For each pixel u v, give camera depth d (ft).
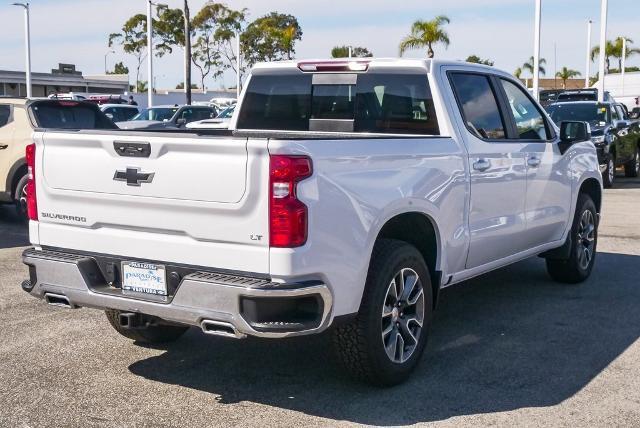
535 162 21.53
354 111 20.17
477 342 19.44
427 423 14.55
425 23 116.88
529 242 22.00
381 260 15.52
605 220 39.19
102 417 14.88
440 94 18.60
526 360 18.07
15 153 38.32
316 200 13.79
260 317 13.53
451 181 17.67
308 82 20.86
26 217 38.88
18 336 19.95
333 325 14.40
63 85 210.59
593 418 14.76
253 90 21.79
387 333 15.98
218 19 213.05
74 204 15.72
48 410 15.21
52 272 15.81
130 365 17.81
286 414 15.01
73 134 15.44
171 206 14.38
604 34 89.51
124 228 15.16
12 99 39.06
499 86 20.88
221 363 17.93
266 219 13.46
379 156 15.42
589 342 19.44
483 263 19.89
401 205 15.87
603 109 60.23
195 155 14.02
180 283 14.12
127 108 87.45
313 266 13.78
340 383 16.62
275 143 13.33
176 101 203.21
